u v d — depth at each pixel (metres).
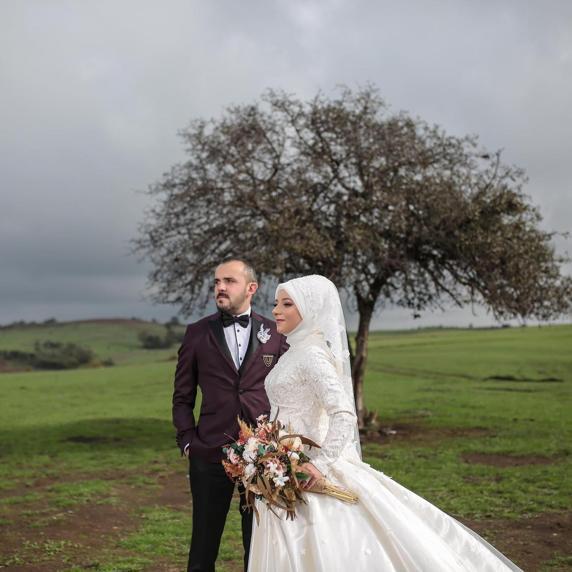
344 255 17.22
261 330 5.81
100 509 10.30
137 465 14.98
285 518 4.23
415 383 34.00
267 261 16.23
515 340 60.00
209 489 5.50
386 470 13.09
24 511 10.22
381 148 16.98
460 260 17.64
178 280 18.12
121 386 38.25
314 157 17.03
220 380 5.61
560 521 8.76
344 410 4.26
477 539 4.29
